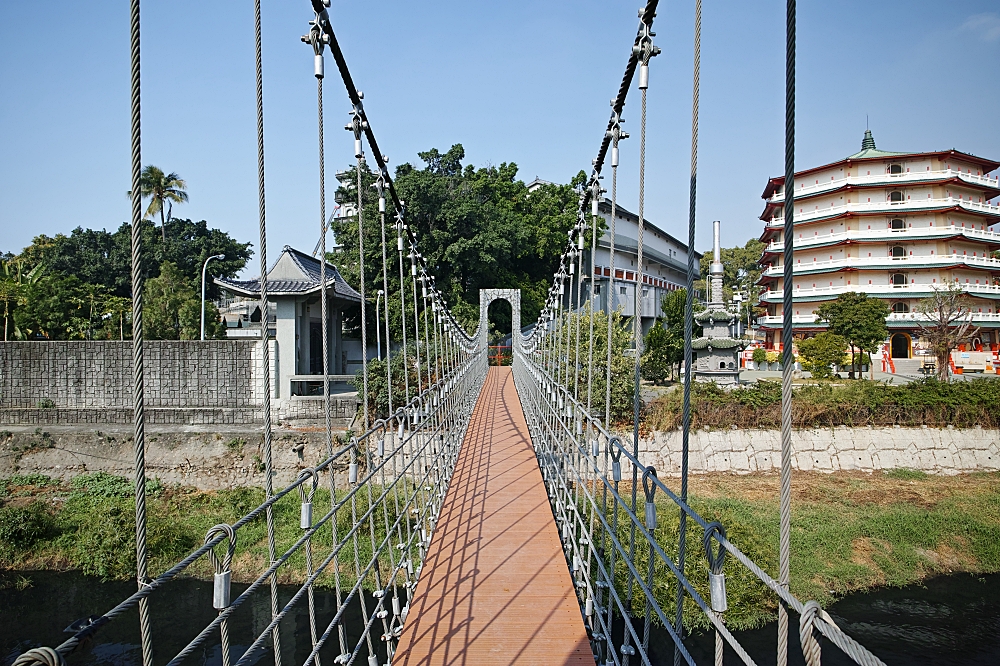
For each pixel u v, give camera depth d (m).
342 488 10.34
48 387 12.95
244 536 8.77
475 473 5.43
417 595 3.21
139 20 1.41
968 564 8.38
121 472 10.98
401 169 18.89
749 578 6.83
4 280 16.12
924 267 22.25
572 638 2.80
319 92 2.71
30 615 7.38
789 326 1.28
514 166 22.73
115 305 17.22
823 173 23.91
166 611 7.46
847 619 7.25
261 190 2.04
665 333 14.62
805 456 11.66
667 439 11.29
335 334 16.08
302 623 7.11
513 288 20.03
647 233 29.03
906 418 12.10
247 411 12.18
